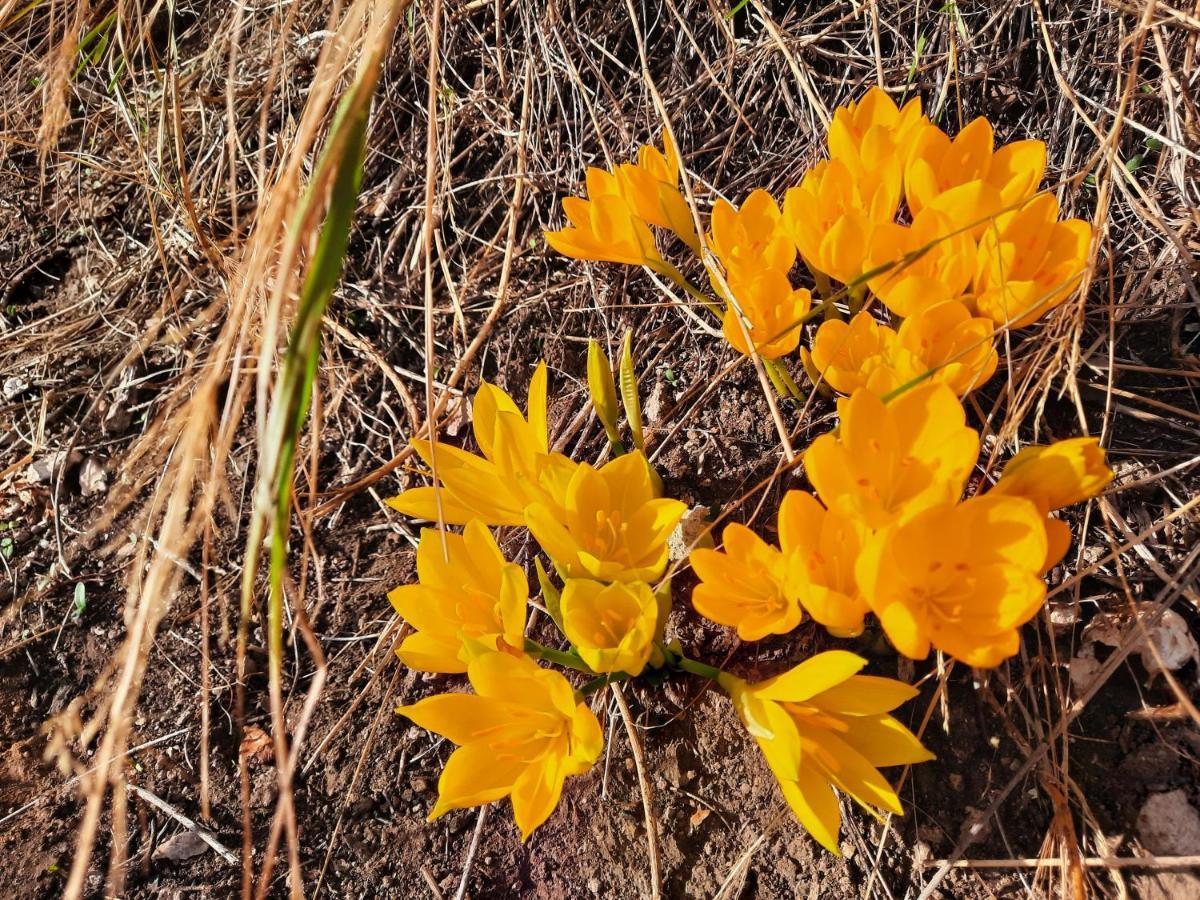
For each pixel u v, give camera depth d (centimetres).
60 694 30
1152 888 23
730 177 36
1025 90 34
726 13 36
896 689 21
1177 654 24
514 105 38
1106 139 25
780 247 25
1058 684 24
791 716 21
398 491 33
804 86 33
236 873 26
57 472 35
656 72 38
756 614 22
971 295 25
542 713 22
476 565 24
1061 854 23
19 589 32
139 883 27
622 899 25
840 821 24
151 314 38
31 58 44
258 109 40
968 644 19
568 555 23
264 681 30
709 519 29
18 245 41
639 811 26
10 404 37
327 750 28
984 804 24
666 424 32
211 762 28
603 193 28
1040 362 27
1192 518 26
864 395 20
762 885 25
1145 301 30
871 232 24
